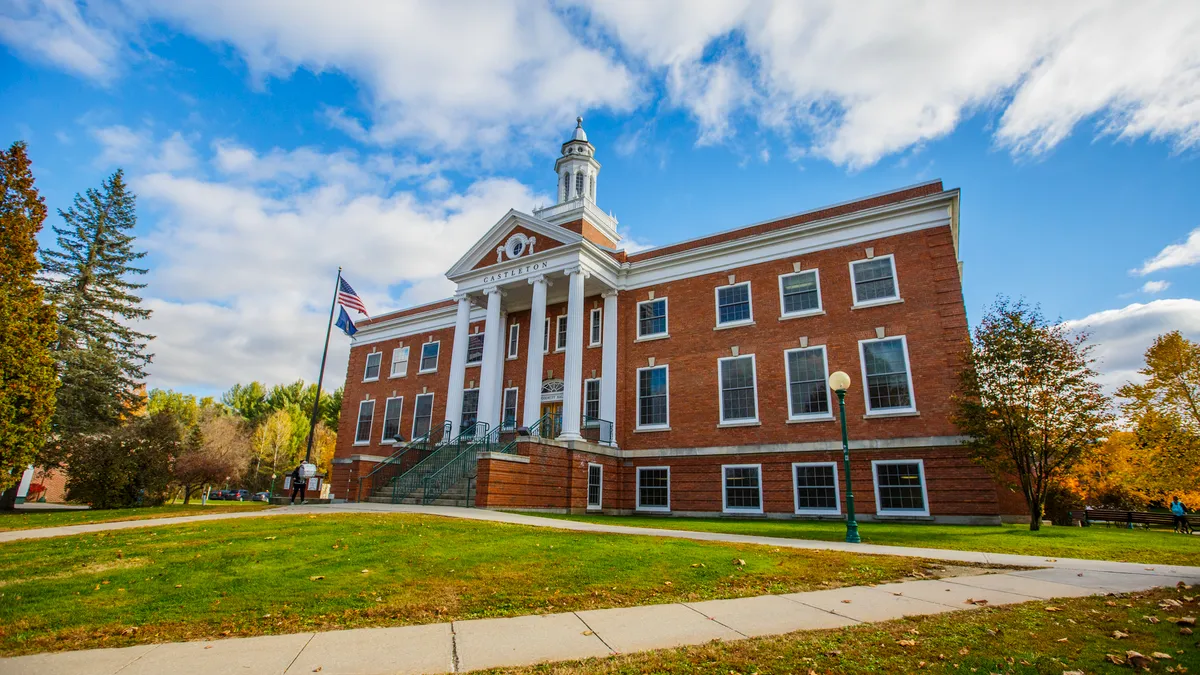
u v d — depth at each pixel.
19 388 23.08
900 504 21.94
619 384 29.42
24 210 26.38
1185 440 31.97
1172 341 33.84
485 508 20.84
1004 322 19.89
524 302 33.31
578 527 15.98
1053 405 18.44
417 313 40.41
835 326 24.84
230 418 64.44
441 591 8.70
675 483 26.59
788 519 23.53
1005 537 15.38
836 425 23.77
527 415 27.38
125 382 36.94
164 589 8.84
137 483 29.14
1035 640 6.15
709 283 28.47
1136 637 6.21
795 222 27.03
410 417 38.47
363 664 5.73
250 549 11.73
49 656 6.02
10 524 17.36
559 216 34.47
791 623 7.03
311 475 27.16
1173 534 19.05
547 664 5.67
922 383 22.58
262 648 6.25
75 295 36.22
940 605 7.85
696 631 6.75
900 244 24.31
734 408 26.25
